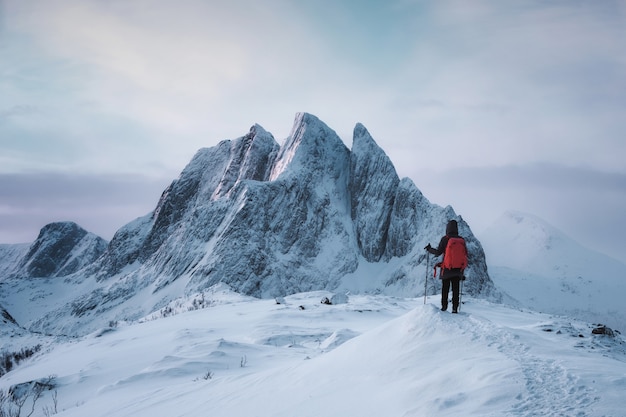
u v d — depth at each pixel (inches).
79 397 733.3
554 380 244.1
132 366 887.7
